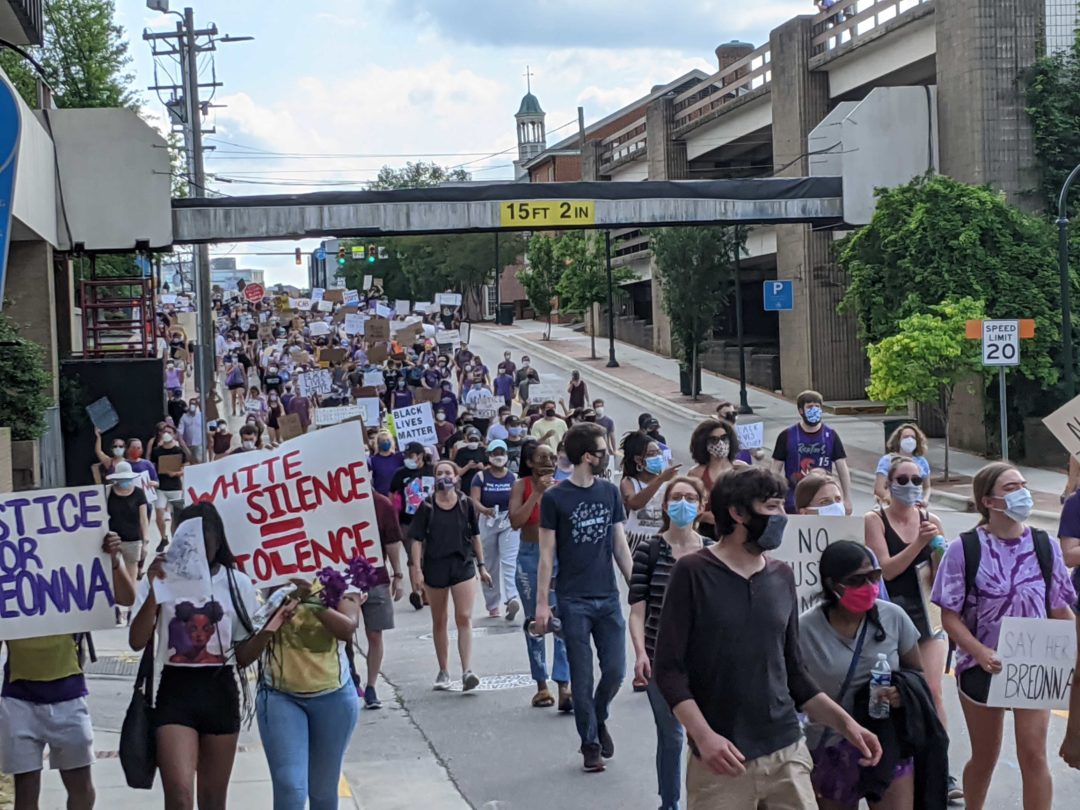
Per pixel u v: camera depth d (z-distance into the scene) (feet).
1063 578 22.02
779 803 16.79
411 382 127.75
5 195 37.24
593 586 29.01
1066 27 106.32
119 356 88.48
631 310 224.74
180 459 70.23
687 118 174.40
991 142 105.29
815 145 111.24
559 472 50.14
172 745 21.07
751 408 137.80
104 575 22.40
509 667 41.65
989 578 21.76
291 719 21.83
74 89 151.53
